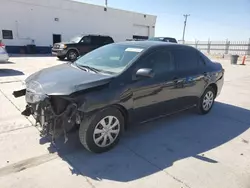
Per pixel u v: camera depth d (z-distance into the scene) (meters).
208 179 2.67
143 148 3.33
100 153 3.11
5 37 18.72
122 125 3.29
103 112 2.98
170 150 3.31
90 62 3.84
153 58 3.65
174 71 3.97
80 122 2.88
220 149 3.43
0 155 2.93
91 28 23.47
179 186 2.51
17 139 3.36
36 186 2.39
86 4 22.50
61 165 2.79
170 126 4.21
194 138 3.76
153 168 2.83
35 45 20.22
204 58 4.82
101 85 2.94
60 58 14.70
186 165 2.94
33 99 2.97
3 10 18.19
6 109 4.57
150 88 3.48
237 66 16.09
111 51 3.92
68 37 22.16
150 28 28.95
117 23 25.41
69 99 2.75
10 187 2.36
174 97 4.01
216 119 4.74
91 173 2.67
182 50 4.25
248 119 4.85
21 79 7.35
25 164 2.77
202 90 4.67
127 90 3.15
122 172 2.72
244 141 3.75
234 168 2.93
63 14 21.33
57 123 2.85
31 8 19.47
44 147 3.18
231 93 7.31
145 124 4.23
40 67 10.61
